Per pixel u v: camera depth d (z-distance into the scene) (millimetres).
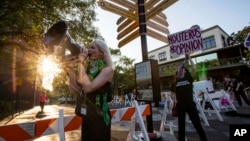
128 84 48969
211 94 8523
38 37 10812
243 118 6438
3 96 23047
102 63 1618
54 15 10453
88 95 1553
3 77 22984
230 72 30062
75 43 1478
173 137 4398
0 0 9000
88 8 11477
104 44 1674
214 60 32562
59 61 1467
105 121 1540
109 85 1634
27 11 9859
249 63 28578
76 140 4922
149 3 4582
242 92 10094
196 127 3270
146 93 4094
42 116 13109
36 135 1971
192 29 3543
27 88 27891
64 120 2254
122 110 2916
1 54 13000
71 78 1580
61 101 58750
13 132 1817
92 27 12141
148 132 4152
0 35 11094
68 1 10367
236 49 30891
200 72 33094
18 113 15836
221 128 5082
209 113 7449
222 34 37719
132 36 4895
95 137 1463
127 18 4996
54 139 5230
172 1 3928
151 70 3939
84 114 1537
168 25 5375
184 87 3361
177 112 3488
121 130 5801
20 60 13453
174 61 38688
